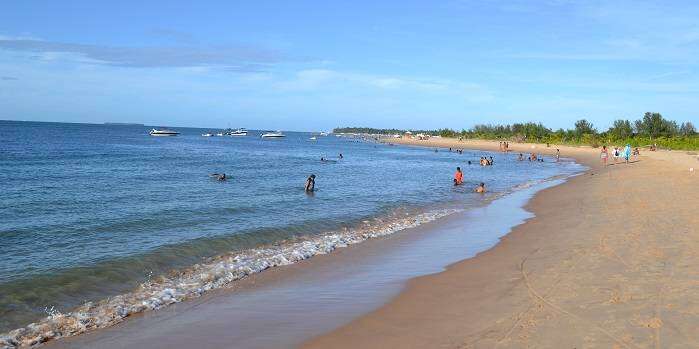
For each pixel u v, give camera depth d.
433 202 25.53
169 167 44.56
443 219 20.06
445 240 15.77
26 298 9.97
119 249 13.94
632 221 16.45
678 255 11.45
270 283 11.16
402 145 144.25
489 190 31.31
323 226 18.39
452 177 40.91
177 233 16.25
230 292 10.49
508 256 12.90
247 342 7.75
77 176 34.12
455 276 11.20
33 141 86.88
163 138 141.50
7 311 9.28
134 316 9.11
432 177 40.84
